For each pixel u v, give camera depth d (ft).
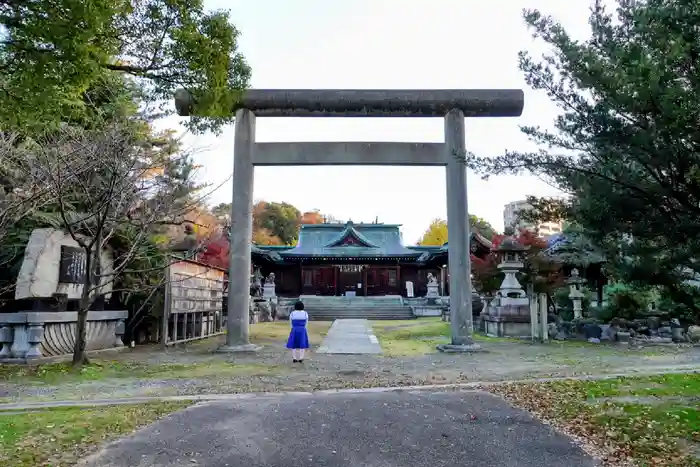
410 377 31.37
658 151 15.57
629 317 57.57
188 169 51.11
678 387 26.22
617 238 18.57
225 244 79.77
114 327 45.83
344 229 148.87
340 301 120.67
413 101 46.21
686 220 16.29
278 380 30.17
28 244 38.27
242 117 46.47
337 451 16.20
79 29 19.95
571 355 42.19
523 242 66.64
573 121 18.02
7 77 23.68
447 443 17.10
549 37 17.92
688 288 19.17
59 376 30.42
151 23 24.95
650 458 15.55
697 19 14.64
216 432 18.11
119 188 35.94
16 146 37.58
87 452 15.80
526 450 16.46
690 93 14.62
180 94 41.81
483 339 55.83
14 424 18.72
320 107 46.11
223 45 26.99
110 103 41.34
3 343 35.78
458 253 45.75
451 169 46.52
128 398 24.35
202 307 57.06
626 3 17.24
